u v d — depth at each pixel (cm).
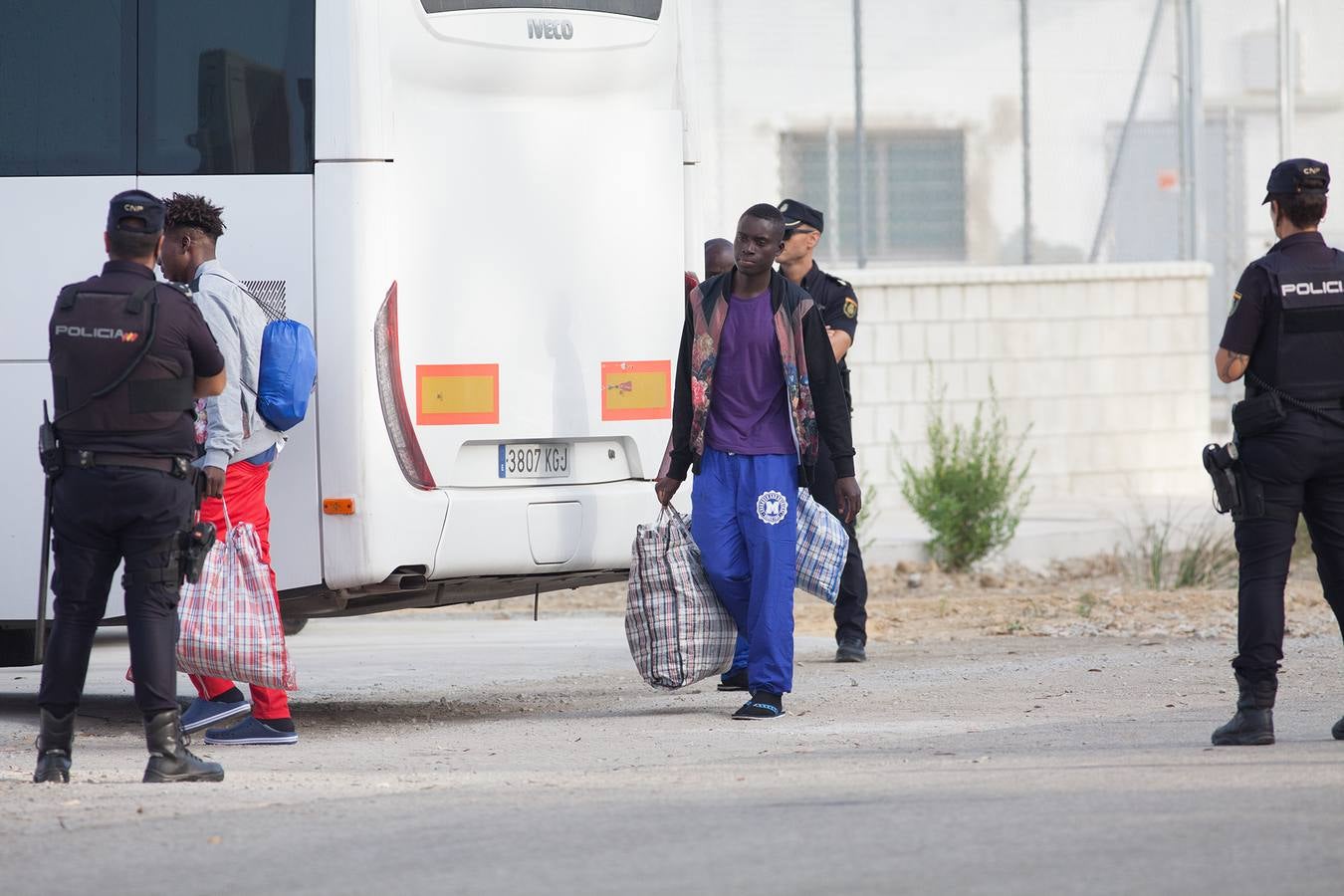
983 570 6162
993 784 2272
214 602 2833
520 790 2348
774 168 8012
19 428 3138
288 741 2956
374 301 3034
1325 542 2630
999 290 7494
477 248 3145
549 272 3209
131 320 2358
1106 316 7731
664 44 3362
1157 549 5906
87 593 2433
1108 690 3419
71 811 2222
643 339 3300
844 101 8019
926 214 8062
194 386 2441
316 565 3042
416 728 3191
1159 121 8088
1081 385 7688
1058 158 8081
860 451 7225
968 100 8081
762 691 3148
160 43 3086
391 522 3048
